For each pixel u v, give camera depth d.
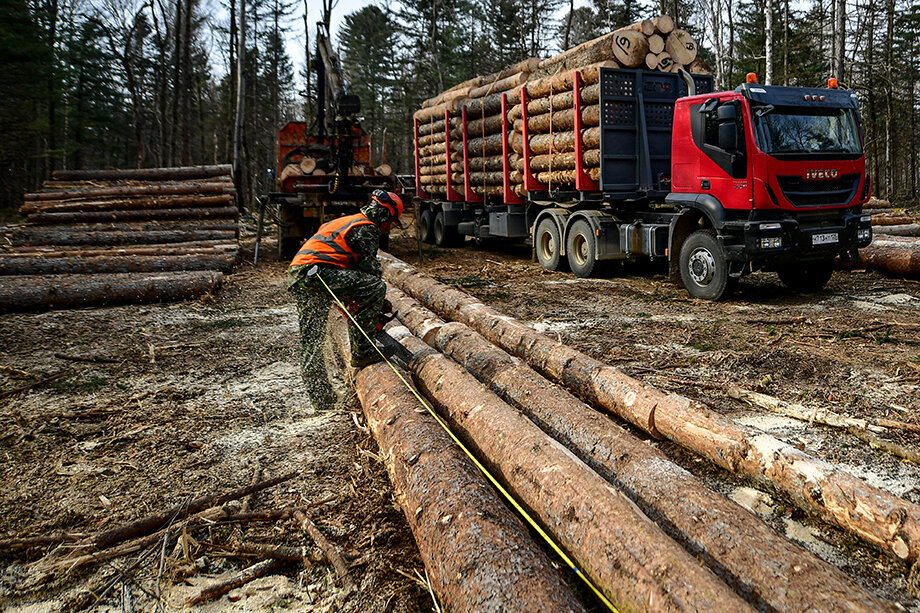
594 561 2.43
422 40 42.03
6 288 8.45
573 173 10.68
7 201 26.38
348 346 5.32
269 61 45.84
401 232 19.33
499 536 2.45
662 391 4.18
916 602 2.54
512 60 44.16
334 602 2.62
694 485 2.91
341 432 4.34
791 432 4.22
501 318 6.29
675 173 9.06
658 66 10.15
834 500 2.94
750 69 31.91
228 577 2.79
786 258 8.20
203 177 15.89
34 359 6.14
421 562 2.86
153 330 7.34
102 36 30.44
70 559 2.92
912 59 32.19
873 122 28.52
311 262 4.68
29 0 18.98
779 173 7.84
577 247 11.32
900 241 11.89
